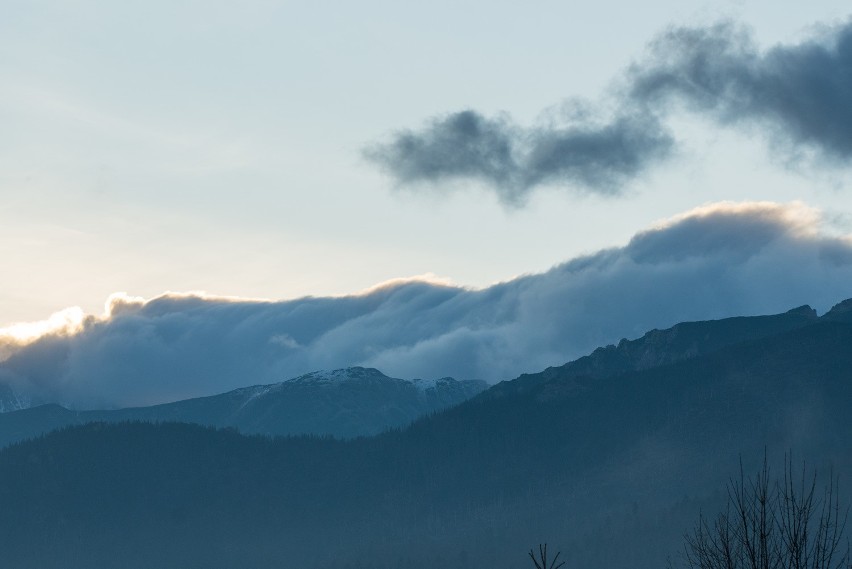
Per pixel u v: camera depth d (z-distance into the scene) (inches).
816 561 3085.6
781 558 3127.5
